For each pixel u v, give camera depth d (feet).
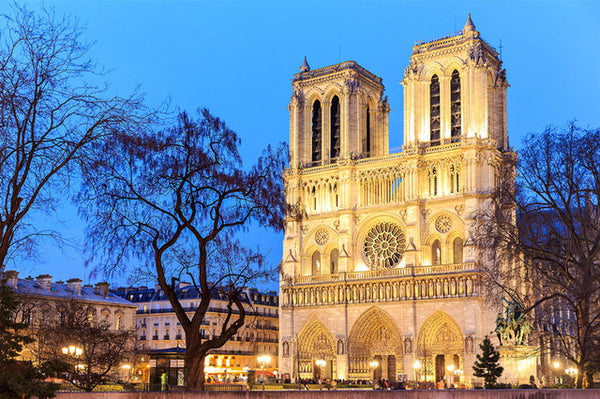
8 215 126.21
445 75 503.61
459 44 496.64
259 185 188.44
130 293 609.83
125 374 422.41
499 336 419.54
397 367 479.82
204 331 553.23
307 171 539.29
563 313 332.80
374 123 557.74
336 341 500.33
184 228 183.83
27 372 125.59
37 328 353.10
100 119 138.21
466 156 477.36
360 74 548.72
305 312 518.78
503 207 255.50
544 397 149.48
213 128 185.88
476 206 467.93
